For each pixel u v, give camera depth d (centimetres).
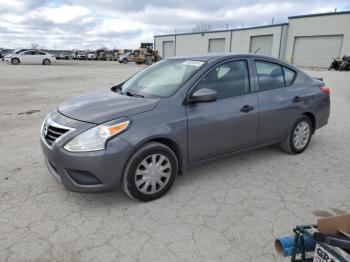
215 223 302
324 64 3303
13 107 880
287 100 446
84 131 303
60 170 314
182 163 357
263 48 3894
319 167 442
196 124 353
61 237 277
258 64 429
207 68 376
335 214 212
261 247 267
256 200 347
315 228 201
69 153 301
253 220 307
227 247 267
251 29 3969
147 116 322
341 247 172
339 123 712
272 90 436
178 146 344
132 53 4212
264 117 420
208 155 378
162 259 251
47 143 329
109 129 301
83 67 2961
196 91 352
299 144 488
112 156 301
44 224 296
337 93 1234
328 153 501
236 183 388
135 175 320
